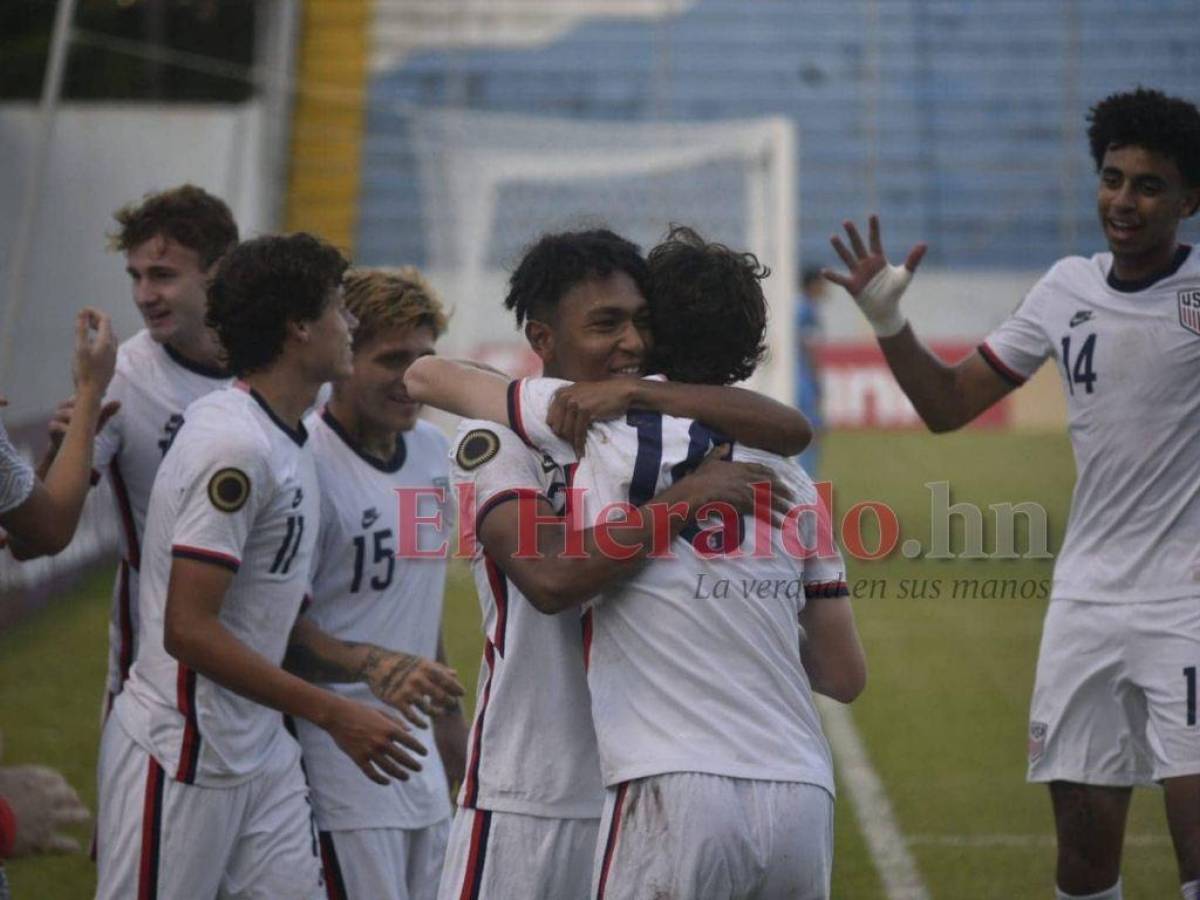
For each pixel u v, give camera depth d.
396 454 15.76
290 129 74.06
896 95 81.69
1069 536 16.41
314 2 78.00
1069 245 78.12
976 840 22.14
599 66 81.31
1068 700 16.02
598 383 11.92
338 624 15.23
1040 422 69.81
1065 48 82.69
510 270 15.17
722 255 12.48
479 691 12.83
